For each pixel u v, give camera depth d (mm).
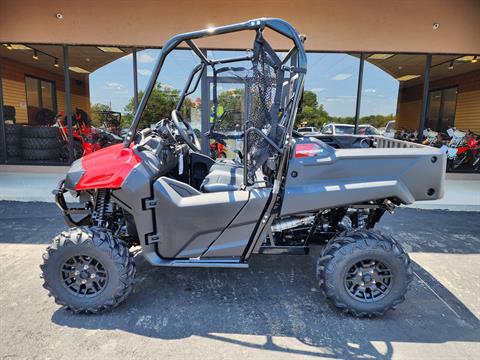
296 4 6582
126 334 2271
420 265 3414
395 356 2113
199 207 2461
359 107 7211
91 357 2053
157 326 2365
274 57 2350
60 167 7172
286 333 2318
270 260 3467
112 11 6570
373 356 2111
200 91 6035
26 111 7434
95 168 2469
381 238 2426
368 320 2479
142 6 6555
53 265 2393
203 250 2555
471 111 7938
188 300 2705
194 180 3238
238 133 2863
